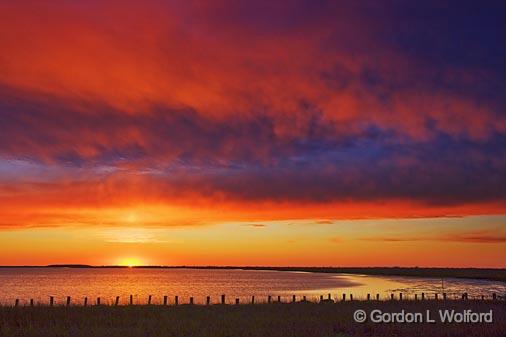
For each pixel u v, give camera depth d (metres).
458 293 86.06
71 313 36.28
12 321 32.06
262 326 29.88
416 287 120.44
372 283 160.00
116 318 33.69
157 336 25.70
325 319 33.66
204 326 29.25
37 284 163.25
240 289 121.69
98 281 199.62
